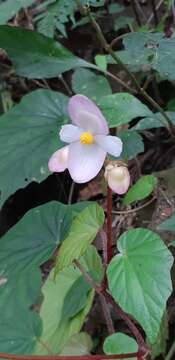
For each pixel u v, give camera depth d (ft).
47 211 0.91
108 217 0.71
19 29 0.92
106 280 0.77
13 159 0.99
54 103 1.06
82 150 0.68
